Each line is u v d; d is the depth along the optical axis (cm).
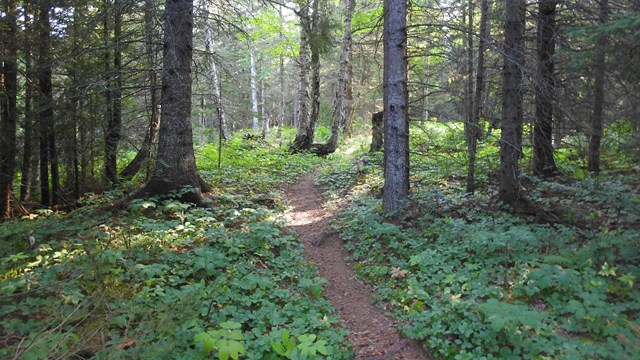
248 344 441
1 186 964
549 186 914
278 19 2150
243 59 2584
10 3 938
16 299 473
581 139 916
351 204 1076
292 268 685
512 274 561
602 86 787
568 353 382
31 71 938
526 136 995
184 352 415
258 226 743
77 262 520
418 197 914
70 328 382
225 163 1605
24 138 1048
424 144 1566
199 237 730
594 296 455
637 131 731
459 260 639
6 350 343
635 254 536
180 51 927
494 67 927
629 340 369
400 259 700
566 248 612
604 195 658
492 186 1041
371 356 461
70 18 984
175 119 927
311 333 484
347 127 2761
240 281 573
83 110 999
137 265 542
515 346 414
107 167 1199
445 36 934
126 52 1136
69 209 1095
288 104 5272
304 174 1675
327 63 3200
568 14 921
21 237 700
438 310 497
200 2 1077
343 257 783
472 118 988
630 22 488
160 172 922
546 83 785
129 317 420
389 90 873
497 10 1007
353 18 2106
